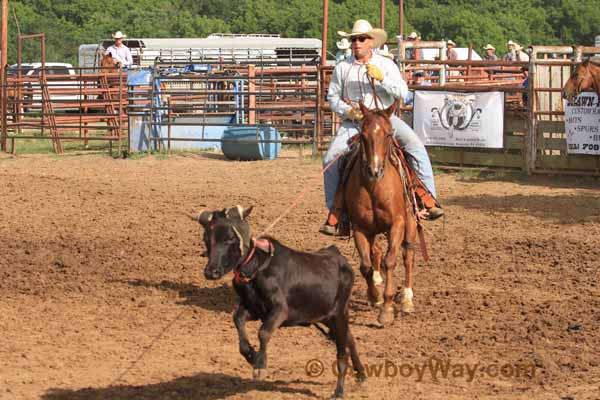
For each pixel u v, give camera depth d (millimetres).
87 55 53062
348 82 11195
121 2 95750
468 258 14016
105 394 7984
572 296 11766
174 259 13984
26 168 25172
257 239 7426
